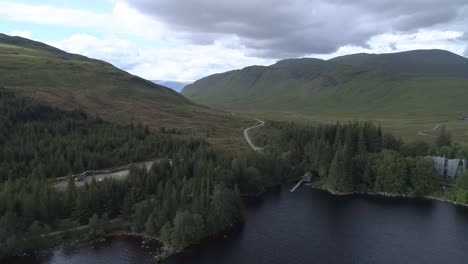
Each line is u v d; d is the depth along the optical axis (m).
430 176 188.12
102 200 135.12
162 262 114.56
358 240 134.38
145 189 141.75
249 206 166.38
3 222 114.12
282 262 117.94
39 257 113.69
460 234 140.12
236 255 120.69
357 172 196.50
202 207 133.50
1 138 172.12
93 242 123.12
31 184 132.75
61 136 192.75
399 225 148.38
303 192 189.62
